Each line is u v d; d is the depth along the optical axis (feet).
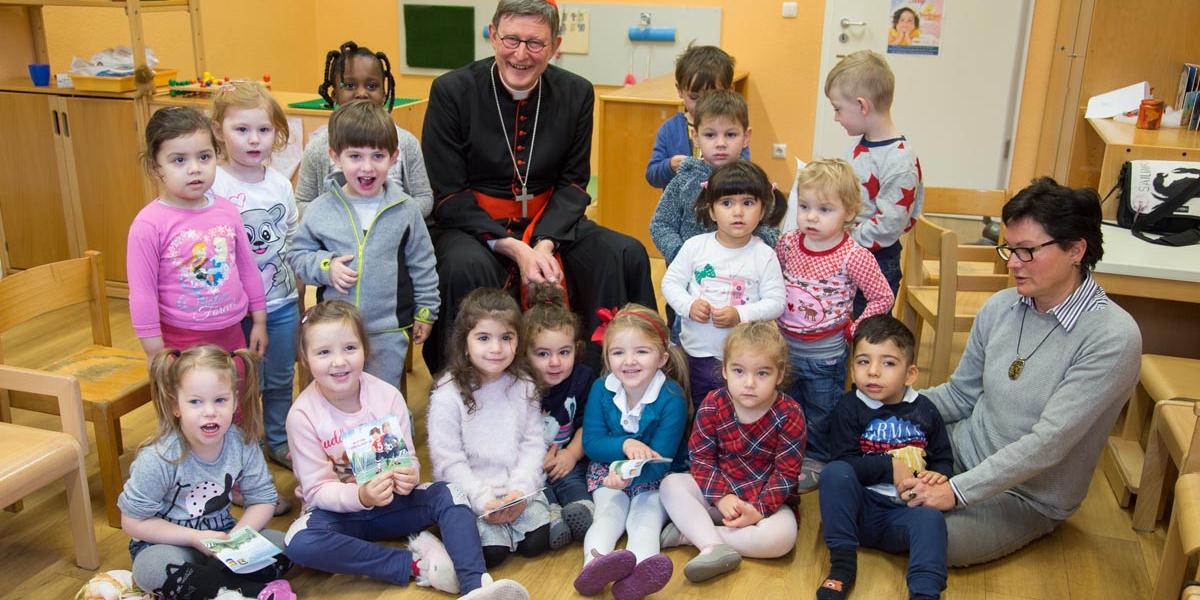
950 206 11.20
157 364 6.39
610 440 7.63
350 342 6.98
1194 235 9.04
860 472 7.22
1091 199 6.65
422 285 8.37
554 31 8.79
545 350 7.66
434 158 9.25
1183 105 12.51
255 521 6.77
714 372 8.13
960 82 18.51
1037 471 6.88
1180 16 14.55
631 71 19.83
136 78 11.81
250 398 6.79
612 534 7.22
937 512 6.91
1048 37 17.80
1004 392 7.27
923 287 10.81
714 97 8.81
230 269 7.58
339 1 20.77
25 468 6.37
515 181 9.37
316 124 11.39
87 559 7.01
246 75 18.53
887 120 9.20
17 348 11.02
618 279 9.05
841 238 8.20
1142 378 8.37
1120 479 8.30
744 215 7.86
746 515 7.18
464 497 7.01
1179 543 6.16
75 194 12.36
